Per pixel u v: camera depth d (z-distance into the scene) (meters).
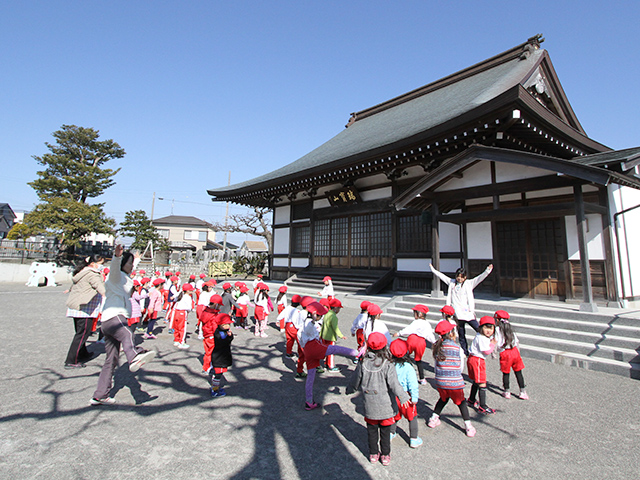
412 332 4.95
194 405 4.04
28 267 21.56
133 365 3.62
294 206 17.64
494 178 7.92
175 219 54.97
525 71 10.87
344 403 4.18
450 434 3.44
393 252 12.51
